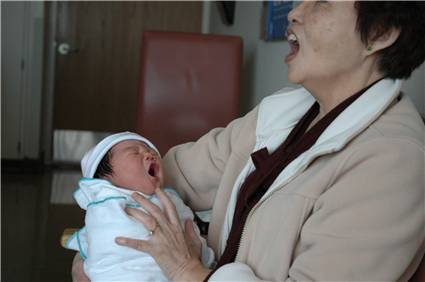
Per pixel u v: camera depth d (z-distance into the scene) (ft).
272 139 3.77
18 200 12.73
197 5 17.11
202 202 4.41
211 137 4.44
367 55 3.07
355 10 2.97
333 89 3.27
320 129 3.22
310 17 3.13
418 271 2.88
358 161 2.76
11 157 17.02
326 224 2.66
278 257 2.89
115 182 3.91
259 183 3.36
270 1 9.62
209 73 9.59
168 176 4.51
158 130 9.52
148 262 3.52
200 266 3.26
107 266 3.48
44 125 17.52
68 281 8.05
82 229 3.97
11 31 16.57
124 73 17.46
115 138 4.05
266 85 9.93
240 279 2.87
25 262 8.74
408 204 2.57
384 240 2.52
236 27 12.38
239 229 3.31
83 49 17.26
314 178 2.89
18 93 16.85
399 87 3.01
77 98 17.49
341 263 2.55
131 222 3.54
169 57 9.56
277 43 9.37
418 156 2.68
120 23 17.21
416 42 3.02
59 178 15.78
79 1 17.03
